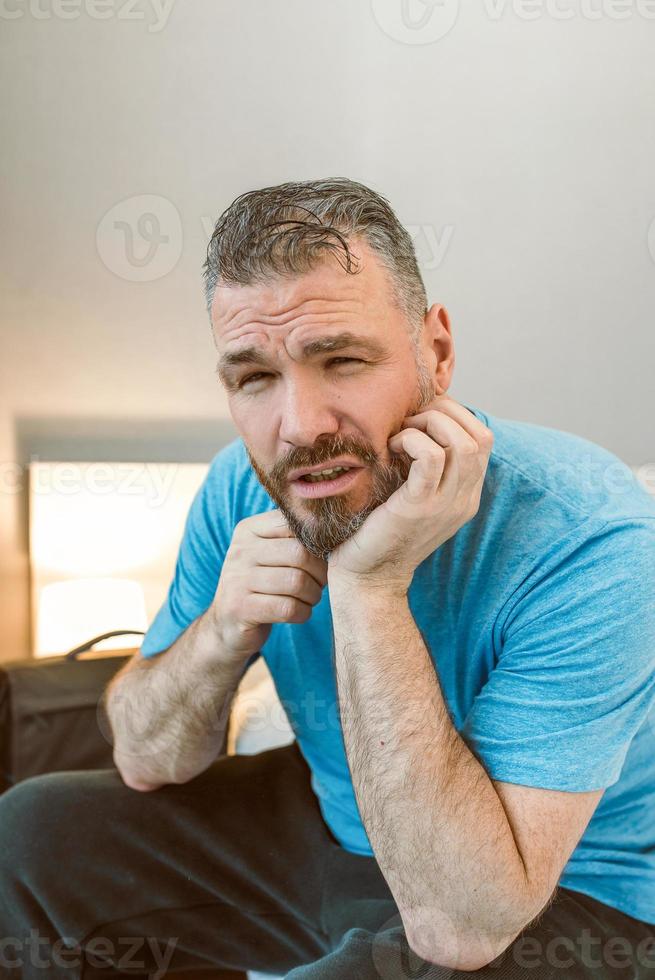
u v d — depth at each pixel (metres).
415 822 0.76
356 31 1.60
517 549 0.85
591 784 0.76
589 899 0.88
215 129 1.63
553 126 1.62
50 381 1.69
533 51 1.60
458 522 0.78
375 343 0.75
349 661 0.80
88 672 1.45
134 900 1.02
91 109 1.63
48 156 1.64
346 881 0.99
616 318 1.66
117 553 1.70
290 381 0.75
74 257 1.67
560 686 0.77
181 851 1.03
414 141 1.62
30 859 1.00
